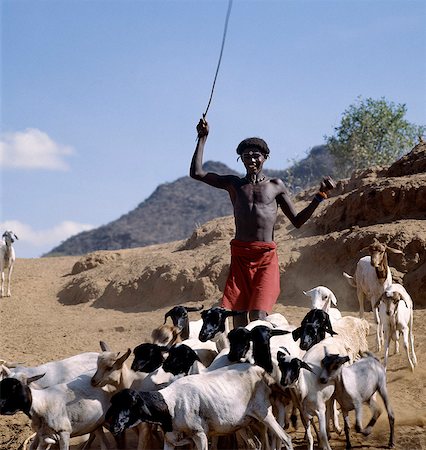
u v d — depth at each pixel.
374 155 48.16
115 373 10.63
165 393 9.95
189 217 164.38
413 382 15.02
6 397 10.20
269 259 11.84
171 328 11.39
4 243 30.00
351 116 49.00
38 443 10.77
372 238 22.31
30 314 27.34
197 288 24.95
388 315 15.64
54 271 35.03
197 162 11.95
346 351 12.34
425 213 23.34
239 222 11.92
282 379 10.15
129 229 162.88
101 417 10.77
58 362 12.27
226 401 10.07
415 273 20.88
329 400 11.45
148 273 27.39
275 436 10.56
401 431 12.08
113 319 25.08
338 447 11.43
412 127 48.97
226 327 11.59
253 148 11.98
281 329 10.80
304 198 31.72
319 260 23.48
